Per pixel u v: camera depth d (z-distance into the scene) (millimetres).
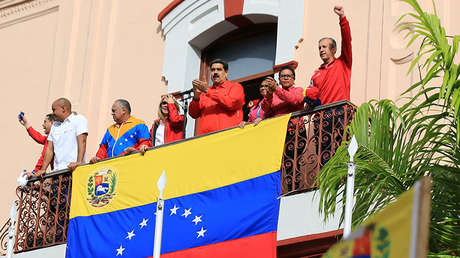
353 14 10750
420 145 6656
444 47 6465
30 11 15570
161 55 13188
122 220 9984
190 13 12852
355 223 6387
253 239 8688
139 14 13789
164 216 9500
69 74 14234
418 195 2596
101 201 10273
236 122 9836
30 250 11008
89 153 13312
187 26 12852
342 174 6520
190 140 9656
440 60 6438
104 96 13641
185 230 9281
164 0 13523
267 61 12078
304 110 8852
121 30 13938
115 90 13578
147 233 9703
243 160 9078
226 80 9883
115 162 10312
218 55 12797
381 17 10445
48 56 14891
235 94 9773
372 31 10461
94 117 13539
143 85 13242
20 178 11273
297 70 11125
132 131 10930
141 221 9805
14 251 11172
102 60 13891
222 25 12414
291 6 11453
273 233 8555
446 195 6301
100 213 10227
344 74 9117
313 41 11094
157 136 10977
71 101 13961
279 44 11406
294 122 9023
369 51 10391
